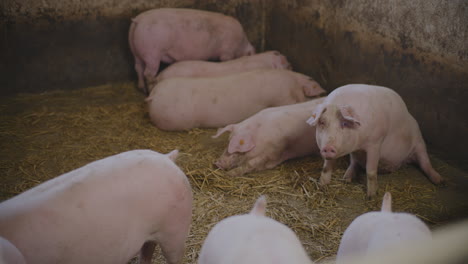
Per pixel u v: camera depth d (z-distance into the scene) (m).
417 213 3.06
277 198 3.23
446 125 3.50
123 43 4.90
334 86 4.45
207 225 2.98
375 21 3.86
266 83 4.11
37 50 4.62
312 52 4.64
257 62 4.61
